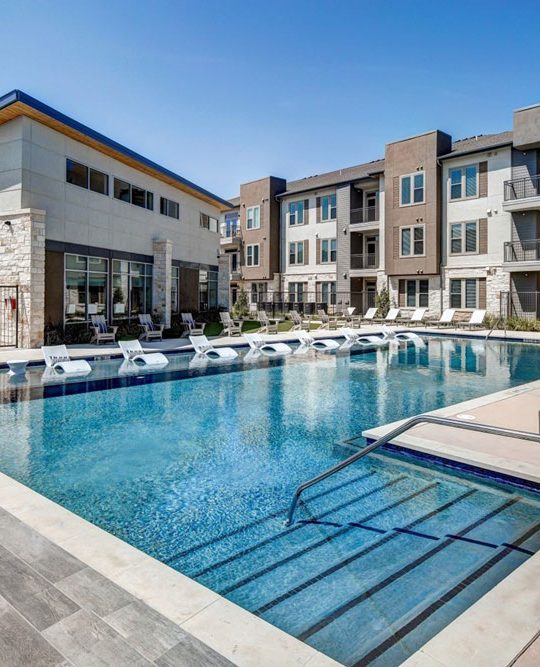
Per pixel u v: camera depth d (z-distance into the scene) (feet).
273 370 43.70
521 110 72.79
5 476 14.89
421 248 86.22
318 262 107.65
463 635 7.85
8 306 48.08
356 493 16.72
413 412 28.91
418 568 12.16
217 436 24.07
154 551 13.24
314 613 10.49
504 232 77.15
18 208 47.37
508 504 15.66
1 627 7.97
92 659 7.30
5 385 35.42
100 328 56.54
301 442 23.02
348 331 67.36
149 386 36.29
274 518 15.08
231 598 11.09
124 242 63.26
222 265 90.48
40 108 46.11
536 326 69.92
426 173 84.69
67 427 25.72
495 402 26.68
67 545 10.65
